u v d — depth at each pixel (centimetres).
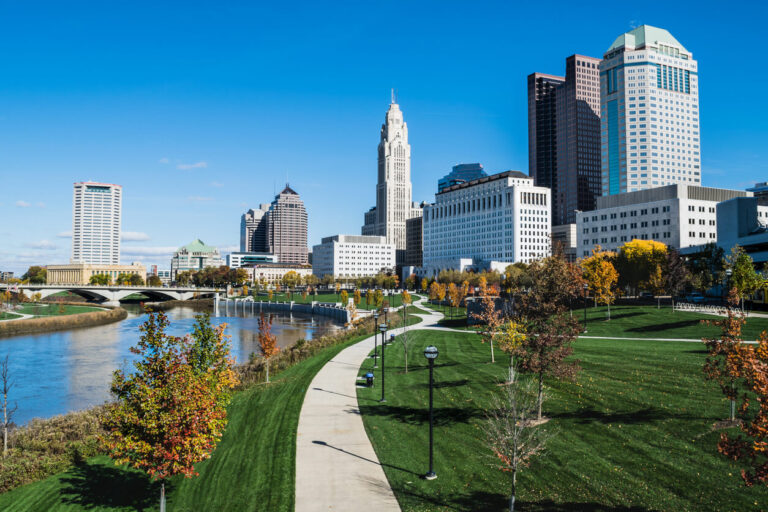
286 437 3603
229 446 3612
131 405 2608
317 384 5200
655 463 2803
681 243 16100
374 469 3034
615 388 4009
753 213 12138
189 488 3034
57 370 8025
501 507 2533
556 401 3909
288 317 18775
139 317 18100
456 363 5844
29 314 15812
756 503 2372
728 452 2100
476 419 3753
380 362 6406
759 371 2031
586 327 7944
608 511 2422
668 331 7006
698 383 3872
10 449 3791
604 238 18350
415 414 4025
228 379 3014
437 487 2773
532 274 3694
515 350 3716
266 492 2806
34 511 2870
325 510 2559
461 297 14088
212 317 19012
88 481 3212
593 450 3034
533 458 3008
